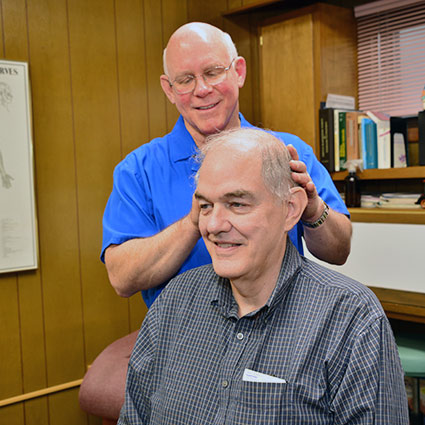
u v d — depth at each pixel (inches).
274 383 38.2
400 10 122.3
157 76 126.6
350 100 128.1
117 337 121.3
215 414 40.3
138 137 123.6
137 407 47.1
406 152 120.0
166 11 127.1
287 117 128.3
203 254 57.5
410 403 108.0
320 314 39.4
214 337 42.9
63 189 112.0
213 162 38.9
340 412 37.4
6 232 104.1
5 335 105.3
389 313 91.8
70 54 111.8
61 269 112.5
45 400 110.9
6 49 103.1
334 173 121.0
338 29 125.0
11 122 103.7
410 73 123.0
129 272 55.0
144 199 59.9
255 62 141.5
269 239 39.3
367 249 104.7
